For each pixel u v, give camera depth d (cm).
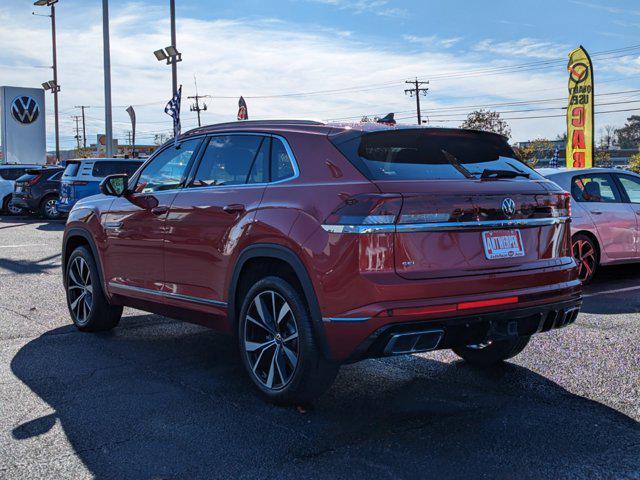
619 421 388
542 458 338
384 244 357
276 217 404
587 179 866
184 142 527
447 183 380
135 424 388
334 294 366
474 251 379
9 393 443
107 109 2472
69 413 405
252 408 415
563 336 578
